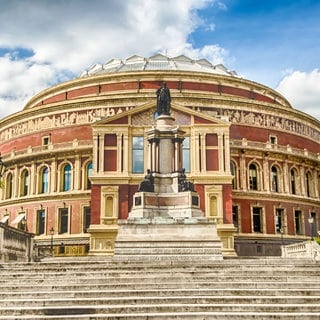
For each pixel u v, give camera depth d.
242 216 66.31
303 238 69.81
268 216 68.06
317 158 77.62
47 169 70.88
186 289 21.55
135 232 35.34
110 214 57.84
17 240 34.44
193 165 59.62
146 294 21.05
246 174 68.31
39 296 21.05
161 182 39.16
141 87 75.88
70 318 17.88
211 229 35.28
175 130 40.16
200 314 18.08
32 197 69.38
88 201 65.94
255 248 65.75
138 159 59.94
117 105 68.81
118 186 58.56
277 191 70.88
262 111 72.31
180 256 34.53
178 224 35.41
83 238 64.62
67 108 70.94
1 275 24.61
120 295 21.05
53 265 27.92
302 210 71.94
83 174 67.62
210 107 69.44
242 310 19.02
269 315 17.98
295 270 25.20
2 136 79.44
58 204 67.50
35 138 72.62
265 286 22.23
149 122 60.78
